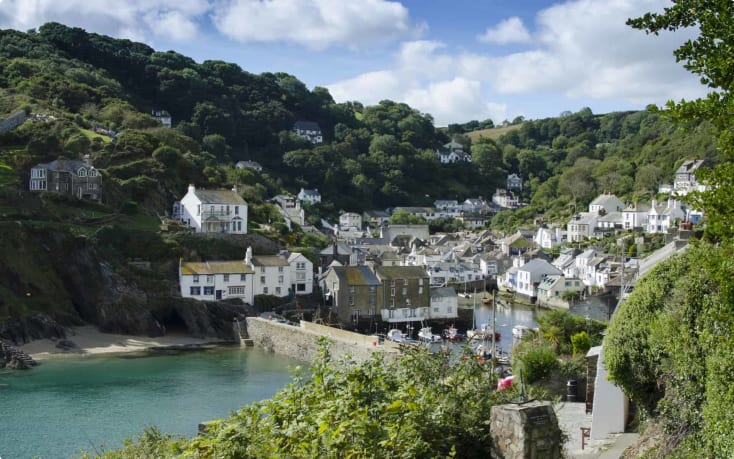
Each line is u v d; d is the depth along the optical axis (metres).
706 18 13.70
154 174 117.50
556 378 34.22
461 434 16.62
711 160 160.38
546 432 15.70
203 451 15.01
